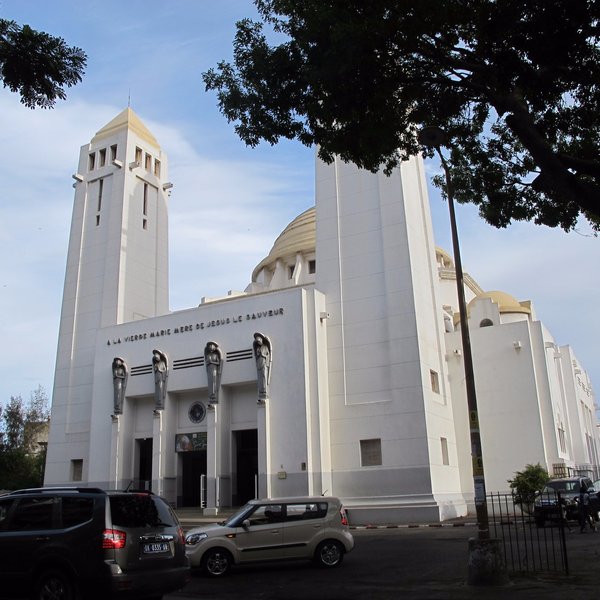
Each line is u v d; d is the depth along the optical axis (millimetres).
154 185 45625
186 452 35625
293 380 31688
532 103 11906
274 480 30781
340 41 11219
